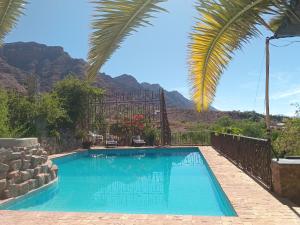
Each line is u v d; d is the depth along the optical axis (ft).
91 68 9.04
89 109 67.72
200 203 25.31
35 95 54.90
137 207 24.43
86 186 33.45
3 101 43.45
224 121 66.90
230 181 25.66
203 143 68.69
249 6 8.97
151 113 73.46
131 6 8.58
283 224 14.97
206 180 35.55
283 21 9.49
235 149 37.27
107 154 60.75
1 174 23.12
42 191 28.17
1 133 38.60
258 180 25.90
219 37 10.73
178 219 16.26
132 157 58.23
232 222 15.46
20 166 25.61
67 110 62.39
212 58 11.55
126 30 8.97
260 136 50.44
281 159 22.62
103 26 8.79
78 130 64.54
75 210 23.72
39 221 16.42
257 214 16.61
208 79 12.21
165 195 28.48
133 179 37.63
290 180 20.24
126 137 69.62
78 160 54.60
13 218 17.06
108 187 32.86
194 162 50.88
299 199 20.03
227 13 9.37
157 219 16.37
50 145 52.60
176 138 69.77
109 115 74.33
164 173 41.37
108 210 23.65
